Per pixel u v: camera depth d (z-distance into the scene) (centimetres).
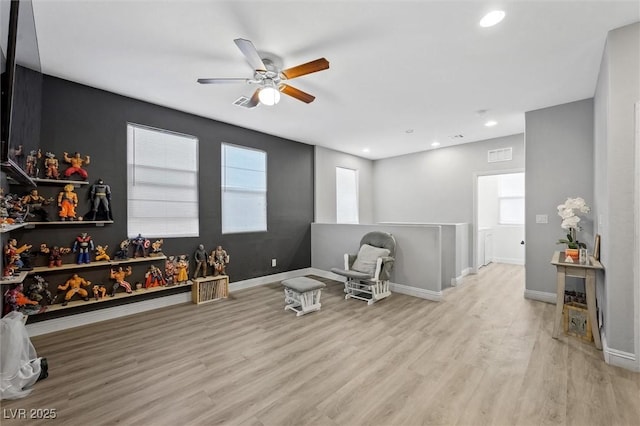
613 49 215
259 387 196
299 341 267
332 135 502
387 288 414
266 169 491
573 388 191
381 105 364
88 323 306
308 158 565
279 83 256
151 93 329
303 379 205
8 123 148
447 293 420
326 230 536
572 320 272
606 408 172
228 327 299
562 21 205
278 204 510
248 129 464
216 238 421
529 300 383
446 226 457
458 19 203
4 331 192
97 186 311
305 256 554
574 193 351
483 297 400
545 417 165
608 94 219
